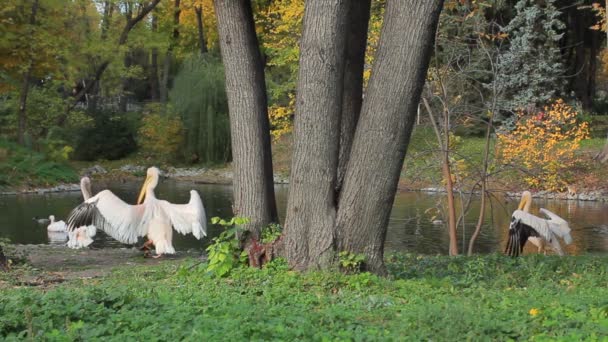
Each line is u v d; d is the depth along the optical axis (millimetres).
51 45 34406
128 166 43344
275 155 39531
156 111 45656
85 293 8250
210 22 50531
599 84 52625
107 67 45156
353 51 11438
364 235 10320
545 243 15898
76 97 42375
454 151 17438
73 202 29703
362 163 10227
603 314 7438
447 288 9844
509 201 27906
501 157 26359
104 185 37219
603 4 38781
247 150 11211
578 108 37062
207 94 44062
